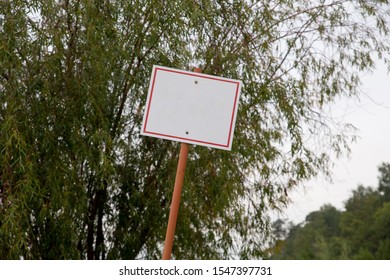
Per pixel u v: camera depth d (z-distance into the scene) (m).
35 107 5.19
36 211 5.32
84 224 5.87
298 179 6.34
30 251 5.24
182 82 2.94
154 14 5.57
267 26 6.29
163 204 6.00
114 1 5.62
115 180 5.77
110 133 5.68
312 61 6.70
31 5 5.24
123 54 5.48
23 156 4.96
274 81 6.27
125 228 6.00
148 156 5.98
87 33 5.25
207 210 6.04
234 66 5.92
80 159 5.32
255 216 6.41
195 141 2.90
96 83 5.28
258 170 6.38
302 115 6.34
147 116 2.91
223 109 2.92
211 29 6.13
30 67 5.21
